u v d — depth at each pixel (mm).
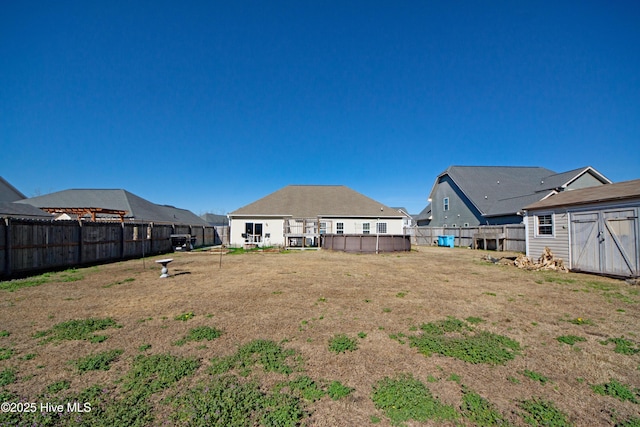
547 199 12992
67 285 8219
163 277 9359
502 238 20812
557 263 11484
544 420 2656
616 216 9812
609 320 5371
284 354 3889
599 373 3508
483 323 5180
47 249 10766
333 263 13352
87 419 2604
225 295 7094
